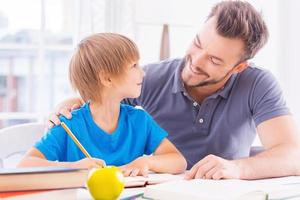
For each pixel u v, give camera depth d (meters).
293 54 2.69
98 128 1.23
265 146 1.36
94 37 1.23
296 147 1.25
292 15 2.69
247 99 1.43
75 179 0.77
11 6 2.58
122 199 0.79
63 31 2.56
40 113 2.60
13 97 3.05
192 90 1.45
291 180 1.03
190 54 1.36
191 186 0.84
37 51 2.59
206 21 1.34
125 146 1.25
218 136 1.45
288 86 2.69
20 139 1.46
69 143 1.20
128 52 1.20
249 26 1.29
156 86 1.50
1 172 0.74
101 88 1.21
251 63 1.54
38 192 0.74
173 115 1.47
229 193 0.77
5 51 2.73
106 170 0.78
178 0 2.36
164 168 1.19
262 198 0.79
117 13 2.45
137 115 1.31
